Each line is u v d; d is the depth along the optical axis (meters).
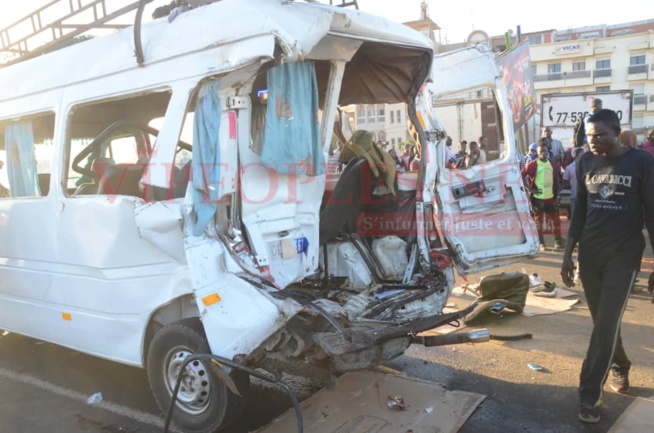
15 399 4.19
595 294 3.61
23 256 4.39
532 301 6.12
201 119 3.13
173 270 3.37
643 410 3.52
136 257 3.53
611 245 3.43
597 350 3.41
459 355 4.66
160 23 3.48
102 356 3.92
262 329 2.96
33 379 4.57
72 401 4.13
